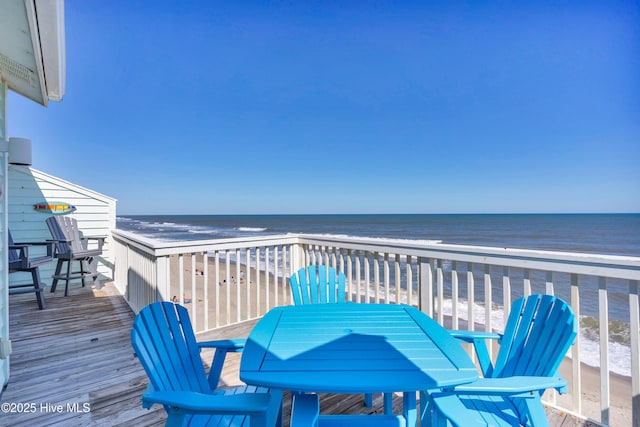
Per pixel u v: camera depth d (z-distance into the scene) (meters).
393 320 1.46
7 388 1.97
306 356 1.07
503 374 1.33
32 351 2.54
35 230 4.69
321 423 1.24
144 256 3.08
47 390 1.95
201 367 1.30
